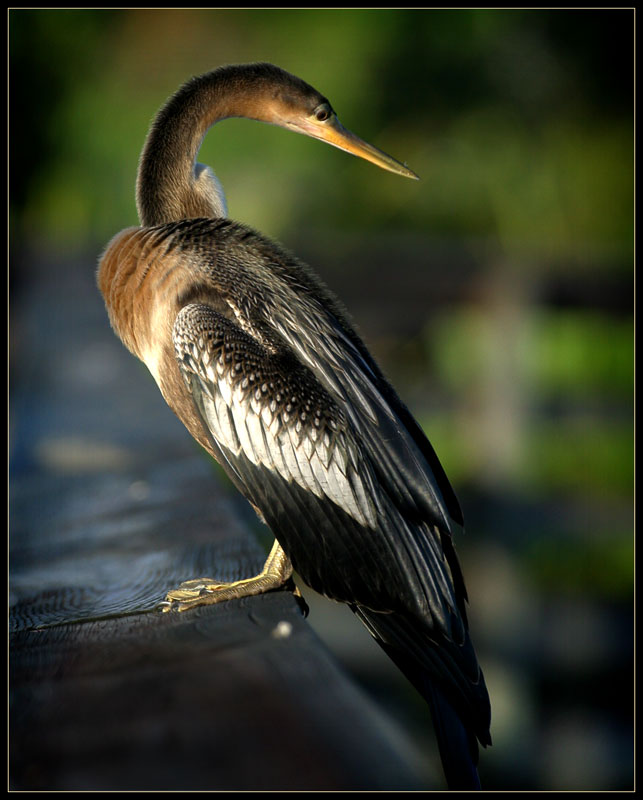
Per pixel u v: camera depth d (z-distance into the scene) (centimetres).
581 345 2509
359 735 302
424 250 1691
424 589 470
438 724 442
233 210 2369
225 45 2769
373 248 1712
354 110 2495
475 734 457
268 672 352
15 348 1507
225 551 570
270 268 573
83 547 594
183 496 709
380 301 1688
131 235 600
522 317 1587
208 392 527
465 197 2536
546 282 1581
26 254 2598
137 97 2873
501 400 1584
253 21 2698
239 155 2403
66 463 833
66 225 3017
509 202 2531
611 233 2511
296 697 331
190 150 652
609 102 2505
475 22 2408
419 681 473
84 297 2070
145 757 296
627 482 1652
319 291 588
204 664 365
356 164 2462
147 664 369
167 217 646
